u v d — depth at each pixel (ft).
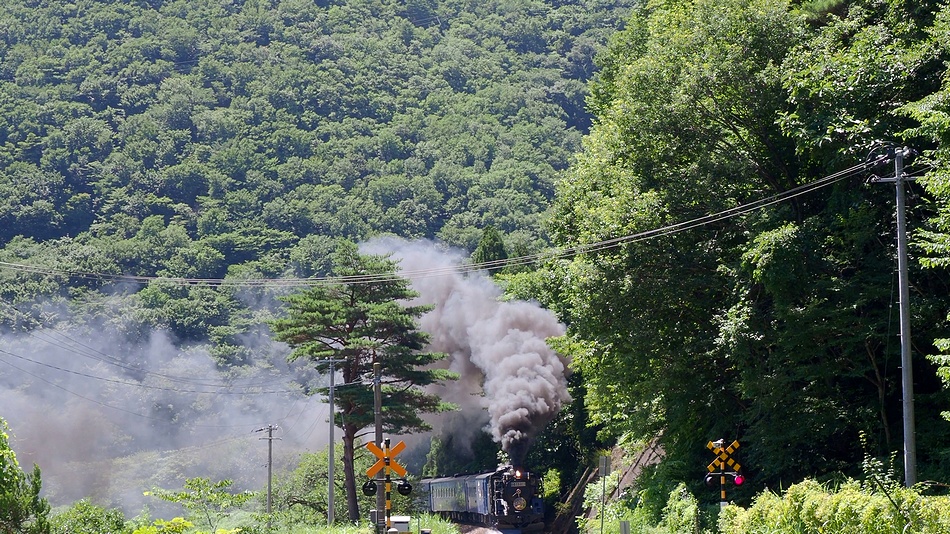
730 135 152.46
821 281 124.36
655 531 143.74
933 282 127.13
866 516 89.97
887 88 123.03
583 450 250.37
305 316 217.36
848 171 122.93
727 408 153.99
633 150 153.79
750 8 142.82
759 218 138.41
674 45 148.87
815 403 131.23
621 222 148.15
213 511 137.39
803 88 130.21
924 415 127.13
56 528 107.45
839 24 136.15
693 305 150.82
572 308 156.76
